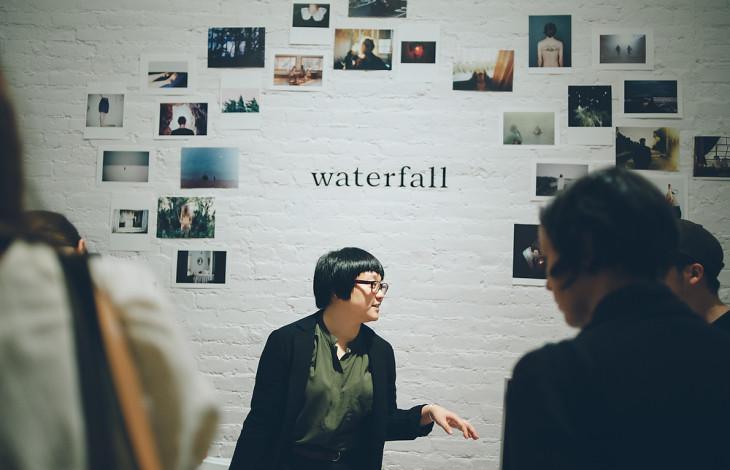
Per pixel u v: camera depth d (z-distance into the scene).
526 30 3.24
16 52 3.35
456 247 3.13
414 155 3.21
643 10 3.21
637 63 3.18
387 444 2.98
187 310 3.14
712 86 3.14
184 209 3.22
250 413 1.96
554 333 3.04
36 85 3.33
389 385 2.11
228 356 3.10
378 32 3.29
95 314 0.50
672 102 3.15
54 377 0.45
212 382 3.08
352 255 2.09
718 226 3.04
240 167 3.24
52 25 3.37
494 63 3.23
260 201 3.21
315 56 3.29
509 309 3.07
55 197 3.24
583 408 0.68
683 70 3.17
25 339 0.45
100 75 3.33
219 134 3.27
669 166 3.10
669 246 0.76
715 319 1.37
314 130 3.25
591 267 0.76
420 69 3.25
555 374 0.70
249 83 3.29
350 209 3.19
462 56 3.25
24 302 0.46
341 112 3.25
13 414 0.43
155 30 3.35
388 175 3.20
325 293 2.08
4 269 0.46
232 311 3.13
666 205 0.77
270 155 3.24
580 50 3.22
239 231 3.19
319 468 1.91
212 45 3.33
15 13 3.38
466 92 3.22
